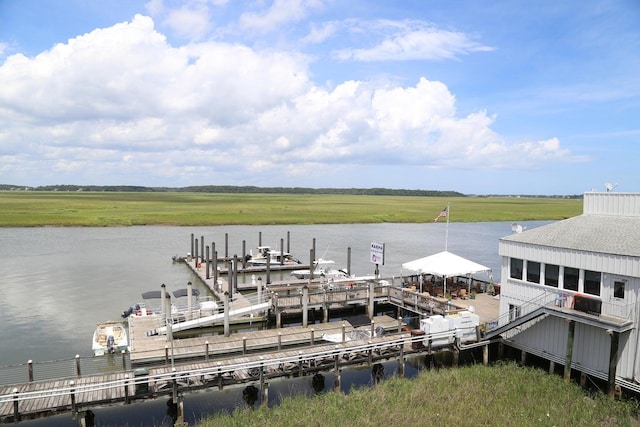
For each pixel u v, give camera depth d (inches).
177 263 2394.2
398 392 857.5
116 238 3321.9
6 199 7440.9
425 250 2960.1
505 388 875.4
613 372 838.5
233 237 3511.3
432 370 994.7
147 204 6761.8
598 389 869.2
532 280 1023.0
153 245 2994.6
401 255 2760.8
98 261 2418.8
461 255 2778.1
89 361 1053.8
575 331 922.7
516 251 1052.5
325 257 2667.3
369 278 1654.8
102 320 1414.9
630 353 836.0
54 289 1808.6
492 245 3257.9
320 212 5866.1
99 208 5615.2
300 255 2743.6
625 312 838.5
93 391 788.0
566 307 924.6
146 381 769.6
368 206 7642.7
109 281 1962.4
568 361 906.1
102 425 793.6
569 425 734.5
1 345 1194.0
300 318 1365.7
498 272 2293.3
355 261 2554.1
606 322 820.6
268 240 3376.0
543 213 6619.1
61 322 1390.3
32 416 719.7
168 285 1907.0
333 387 951.0
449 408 789.9
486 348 1048.8
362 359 940.6
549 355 971.3
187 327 1213.1
